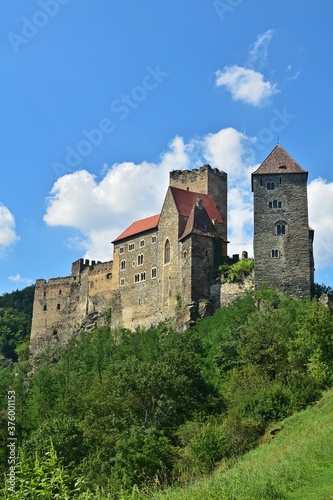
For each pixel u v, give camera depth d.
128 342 115.50
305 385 71.19
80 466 60.88
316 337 74.44
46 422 72.25
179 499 35.81
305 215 106.50
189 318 109.06
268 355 80.38
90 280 145.88
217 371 87.44
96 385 83.69
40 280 157.50
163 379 77.38
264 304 101.12
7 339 176.00
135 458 57.69
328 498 32.03
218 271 112.56
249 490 35.03
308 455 41.09
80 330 141.75
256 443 62.97
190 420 72.31
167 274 119.88
